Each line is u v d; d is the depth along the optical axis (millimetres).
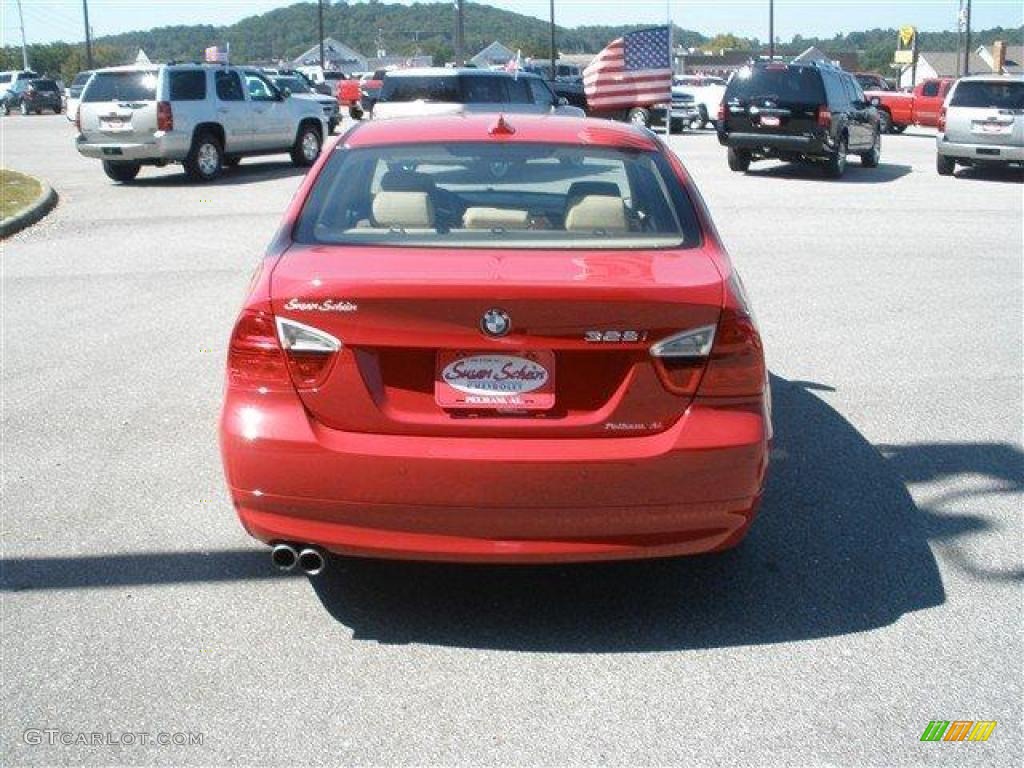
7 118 51188
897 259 11961
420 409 3887
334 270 3961
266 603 4414
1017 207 16875
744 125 21609
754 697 3750
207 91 20047
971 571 4676
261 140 21562
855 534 5043
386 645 4102
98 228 14297
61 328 8781
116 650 4055
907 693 3770
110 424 6480
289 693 3783
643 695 3768
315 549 4008
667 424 3898
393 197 4566
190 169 19844
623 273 3949
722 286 3965
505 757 3432
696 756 3434
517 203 4738
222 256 12039
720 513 3953
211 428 6414
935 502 5406
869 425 6535
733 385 3928
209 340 8391
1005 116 21328
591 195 4668
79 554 4816
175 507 5309
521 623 4266
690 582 4590
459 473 3811
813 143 21016
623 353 3854
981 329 8875
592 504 3846
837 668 3932
